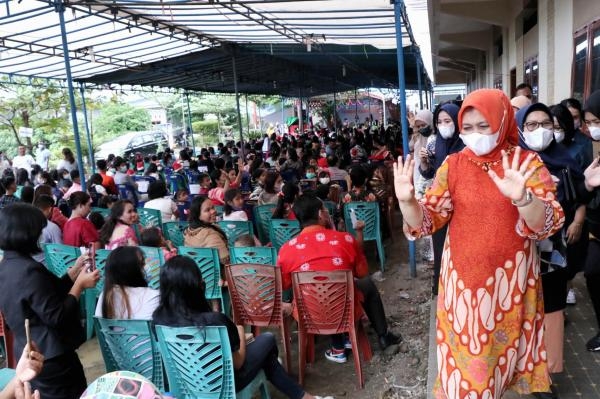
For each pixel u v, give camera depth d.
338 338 3.53
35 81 12.73
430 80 21.69
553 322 2.54
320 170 7.83
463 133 1.86
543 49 6.87
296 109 31.33
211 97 30.22
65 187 7.87
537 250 1.98
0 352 3.87
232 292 3.43
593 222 2.78
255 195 6.83
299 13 6.75
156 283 3.90
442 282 2.05
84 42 8.77
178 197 6.46
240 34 9.32
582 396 2.57
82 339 2.47
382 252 5.41
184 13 7.30
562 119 2.90
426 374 3.23
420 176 4.34
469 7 10.38
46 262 4.23
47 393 2.31
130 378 1.28
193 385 2.56
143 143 21.47
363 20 7.34
